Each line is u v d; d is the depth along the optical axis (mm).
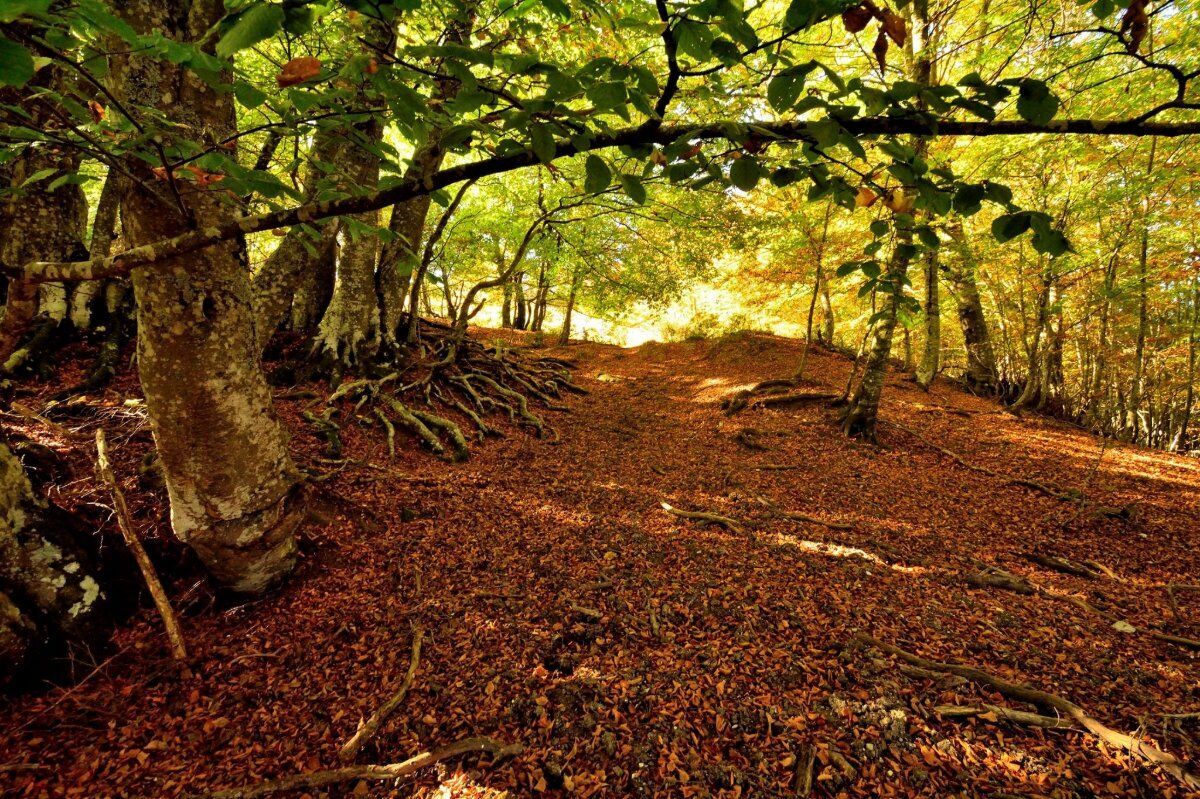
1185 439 16922
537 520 6445
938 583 5344
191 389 3438
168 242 1709
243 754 3309
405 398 9609
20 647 3383
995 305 15422
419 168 1791
